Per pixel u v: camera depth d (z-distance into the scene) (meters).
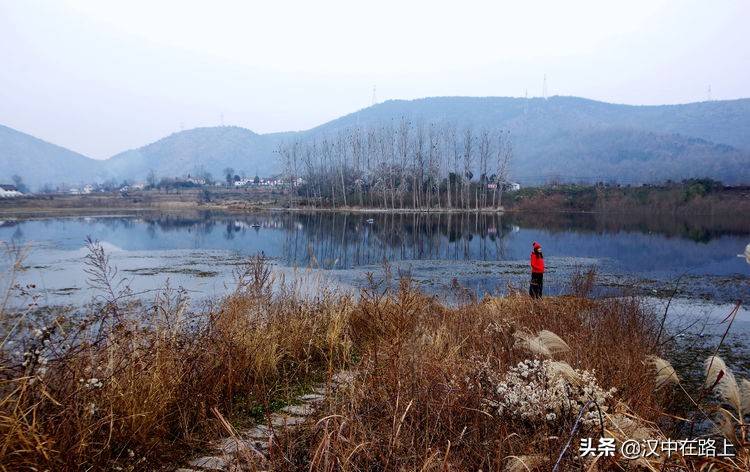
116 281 15.66
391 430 3.10
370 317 7.16
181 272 18.06
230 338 5.00
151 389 3.71
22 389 2.88
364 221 51.50
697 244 30.09
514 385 3.48
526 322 7.20
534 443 2.93
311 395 4.85
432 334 6.08
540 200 68.50
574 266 21.33
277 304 7.00
